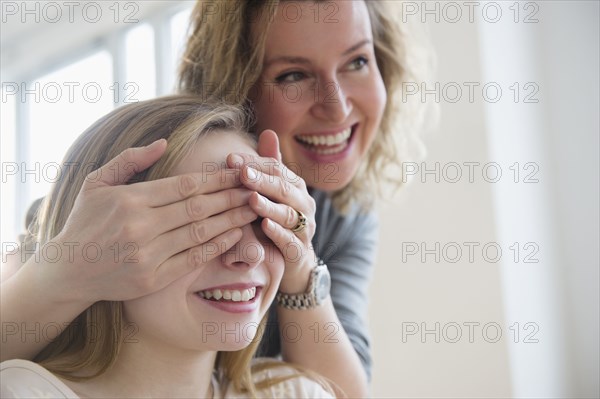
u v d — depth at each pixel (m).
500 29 2.08
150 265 0.72
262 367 0.94
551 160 2.15
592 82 2.07
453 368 2.07
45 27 3.27
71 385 0.75
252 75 1.03
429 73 1.52
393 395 2.18
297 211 0.83
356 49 1.04
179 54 1.15
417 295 2.15
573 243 2.12
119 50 3.01
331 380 1.02
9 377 0.72
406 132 1.43
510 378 1.94
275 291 0.82
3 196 3.74
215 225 0.73
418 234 2.15
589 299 2.09
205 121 0.79
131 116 0.84
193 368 0.79
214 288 0.75
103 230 0.73
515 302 2.00
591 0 2.07
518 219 2.04
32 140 3.74
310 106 1.05
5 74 3.72
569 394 2.10
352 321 1.19
